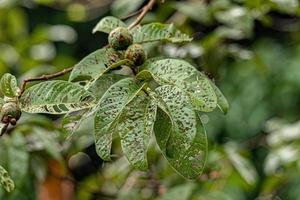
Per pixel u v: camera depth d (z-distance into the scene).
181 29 2.18
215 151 2.30
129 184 2.25
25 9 4.06
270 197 2.65
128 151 1.29
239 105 4.09
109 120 1.30
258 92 4.11
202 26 2.41
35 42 2.91
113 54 1.41
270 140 2.79
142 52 1.38
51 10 4.10
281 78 4.15
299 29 3.43
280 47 4.27
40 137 2.01
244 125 4.09
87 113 1.34
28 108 1.36
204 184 2.20
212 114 3.84
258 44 4.17
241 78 4.08
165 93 1.32
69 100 1.36
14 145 1.95
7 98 1.37
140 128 1.30
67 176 2.24
